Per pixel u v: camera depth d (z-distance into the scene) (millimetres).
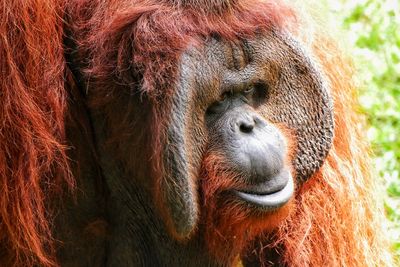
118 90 6340
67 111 6520
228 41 6098
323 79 6602
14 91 6141
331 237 7250
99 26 6273
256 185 6180
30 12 6191
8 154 6195
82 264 7160
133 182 6828
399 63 12922
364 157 7762
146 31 6047
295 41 6453
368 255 7465
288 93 6473
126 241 7090
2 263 6586
